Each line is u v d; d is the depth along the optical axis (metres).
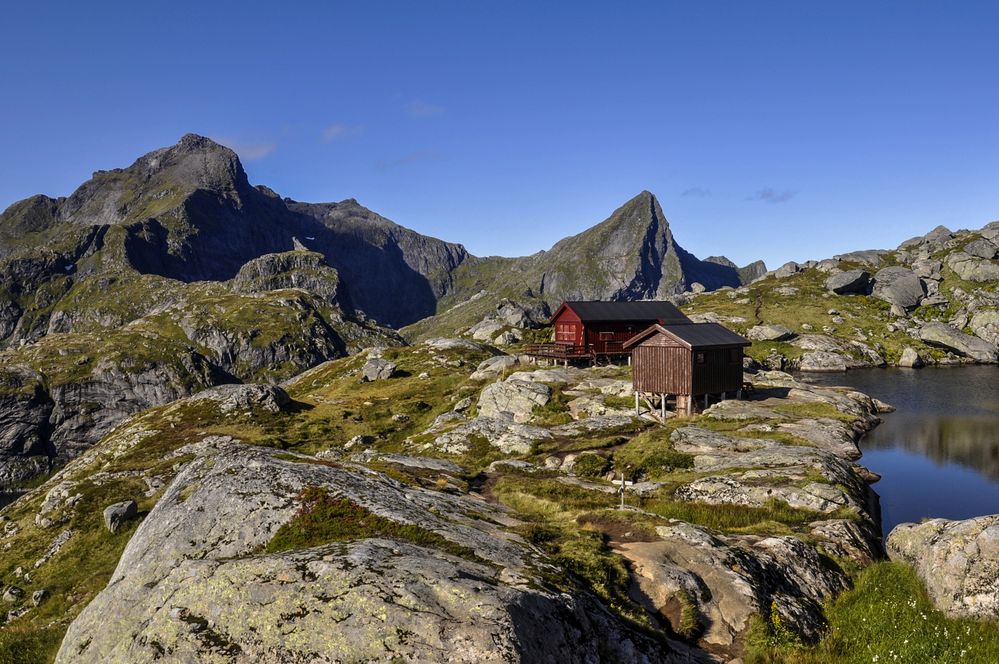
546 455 45.09
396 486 24.70
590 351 84.31
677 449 42.69
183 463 63.34
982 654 15.30
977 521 19.61
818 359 120.81
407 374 106.88
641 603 17.20
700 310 167.00
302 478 21.78
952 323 143.12
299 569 14.04
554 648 12.18
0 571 46.44
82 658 14.77
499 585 13.58
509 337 140.88
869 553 25.38
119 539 47.47
